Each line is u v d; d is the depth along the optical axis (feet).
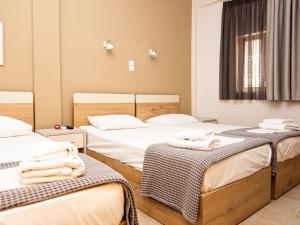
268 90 11.33
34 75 9.01
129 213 3.92
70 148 4.13
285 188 8.04
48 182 3.46
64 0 9.71
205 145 5.65
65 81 9.89
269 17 11.23
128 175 6.89
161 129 9.84
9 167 4.33
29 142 6.57
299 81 10.48
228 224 5.64
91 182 3.51
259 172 6.75
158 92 13.09
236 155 5.89
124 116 10.50
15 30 8.64
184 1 14.08
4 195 3.03
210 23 14.03
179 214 5.45
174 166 5.39
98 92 10.80
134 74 12.00
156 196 5.76
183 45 14.19
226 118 13.55
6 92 8.39
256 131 8.74
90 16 10.41
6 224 2.80
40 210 3.03
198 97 14.87
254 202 6.57
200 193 4.95
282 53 10.94
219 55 13.60
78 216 3.26
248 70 12.28
